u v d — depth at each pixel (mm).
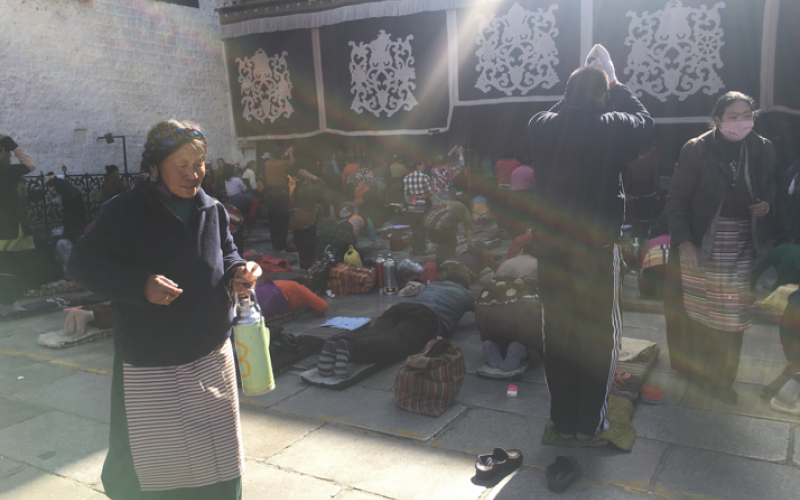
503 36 9281
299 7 11062
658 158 10469
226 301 2098
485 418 3566
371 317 6109
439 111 10117
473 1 9367
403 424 3523
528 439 3270
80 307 5789
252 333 2229
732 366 3596
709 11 7875
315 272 7227
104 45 14016
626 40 8422
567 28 8781
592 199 2932
